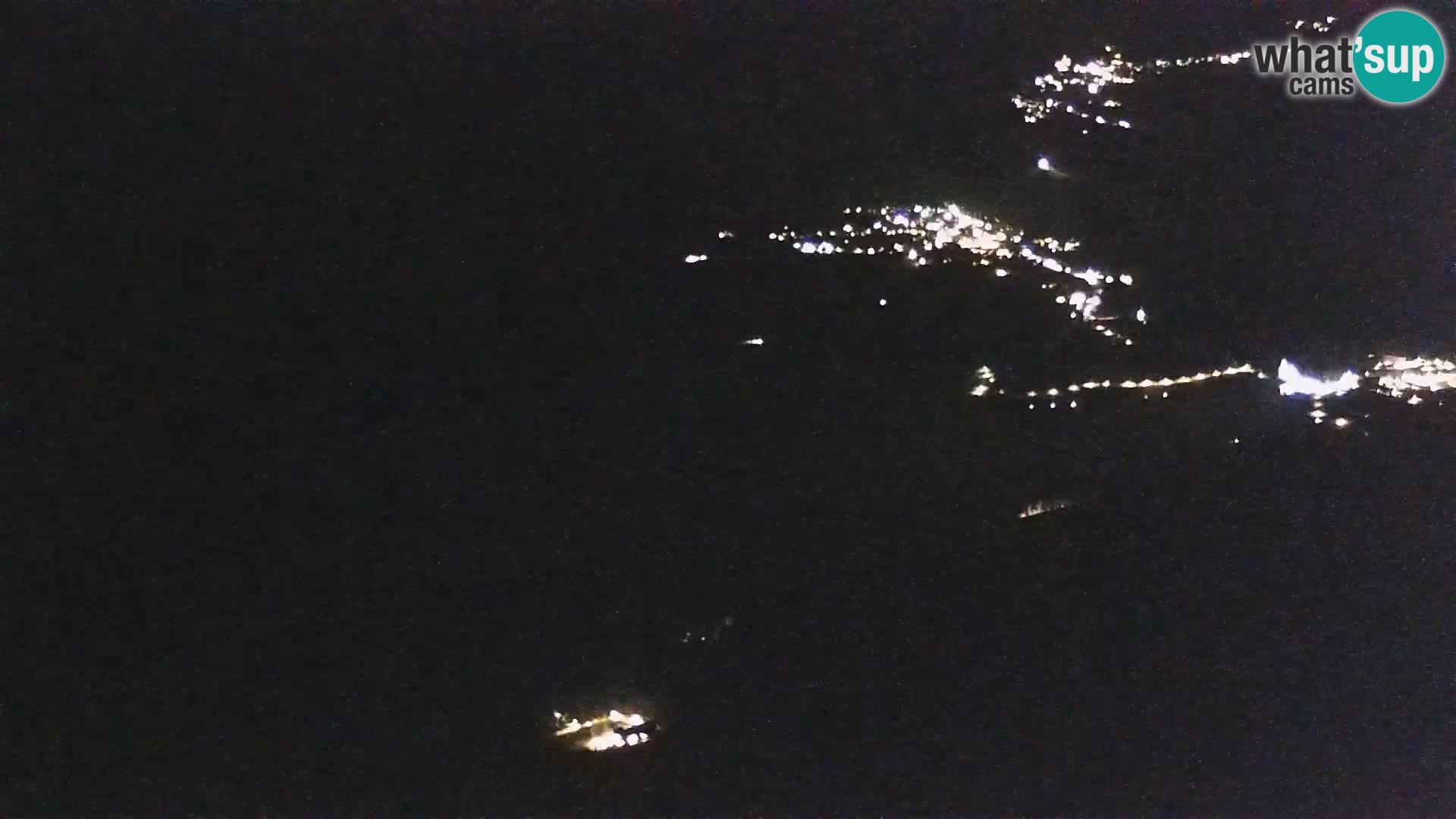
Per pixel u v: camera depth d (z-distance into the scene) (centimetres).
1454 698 583
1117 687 600
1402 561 677
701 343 909
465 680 614
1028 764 557
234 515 728
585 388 856
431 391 838
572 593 668
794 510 732
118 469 756
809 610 654
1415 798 523
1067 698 593
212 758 570
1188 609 650
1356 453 774
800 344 912
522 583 677
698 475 763
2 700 600
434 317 923
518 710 596
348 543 708
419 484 755
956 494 745
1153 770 552
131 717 594
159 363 841
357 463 774
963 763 557
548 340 912
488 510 733
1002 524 718
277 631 646
